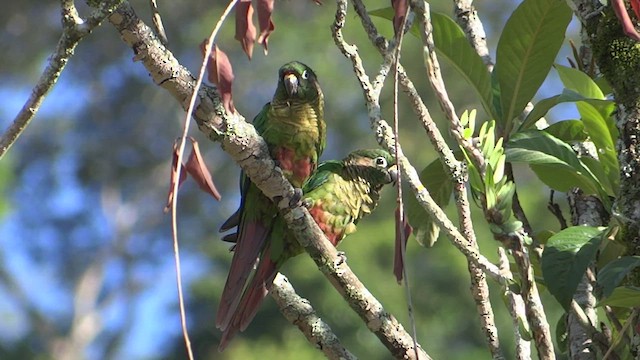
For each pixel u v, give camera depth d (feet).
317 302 93.04
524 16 27.50
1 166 100.68
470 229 23.86
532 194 99.81
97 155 125.39
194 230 123.75
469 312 96.89
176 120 124.26
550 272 22.81
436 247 97.55
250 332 99.71
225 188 121.70
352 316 93.04
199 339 113.29
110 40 120.57
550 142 26.30
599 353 25.00
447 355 95.45
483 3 113.91
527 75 27.76
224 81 19.47
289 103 31.58
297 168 31.83
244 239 29.76
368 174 33.42
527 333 22.79
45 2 119.03
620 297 23.31
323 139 32.42
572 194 28.53
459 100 105.29
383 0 99.25
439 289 96.84
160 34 21.39
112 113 124.67
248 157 23.38
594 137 26.21
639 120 24.00
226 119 22.50
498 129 28.04
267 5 19.31
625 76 24.22
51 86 20.30
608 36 24.54
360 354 91.97
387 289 95.04
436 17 27.43
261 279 29.53
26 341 124.26
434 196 30.60
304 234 25.08
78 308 126.52
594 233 23.40
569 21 27.43
